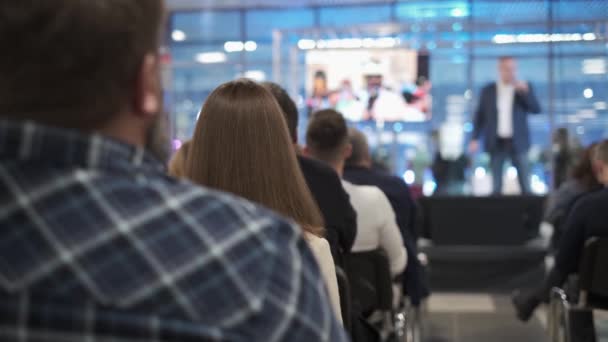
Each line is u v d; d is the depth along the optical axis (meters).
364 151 4.41
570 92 15.91
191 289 0.65
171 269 0.65
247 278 0.68
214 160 1.98
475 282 8.23
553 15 16.03
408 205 4.32
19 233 0.63
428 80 11.88
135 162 0.70
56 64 0.66
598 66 15.76
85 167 0.66
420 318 6.03
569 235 3.94
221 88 2.02
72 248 0.63
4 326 0.61
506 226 8.20
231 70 17.31
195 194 0.71
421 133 15.83
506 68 12.63
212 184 1.98
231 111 1.98
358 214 3.58
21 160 0.64
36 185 0.64
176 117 17.14
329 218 2.71
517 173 12.66
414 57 11.59
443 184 14.44
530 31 15.26
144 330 0.62
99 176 0.66
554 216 6.41
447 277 8.25
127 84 0.71
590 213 3.89
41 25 0.66
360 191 3.64
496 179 12.70
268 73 17.23
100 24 0.67
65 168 0.65
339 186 2.74
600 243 3.62
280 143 1.99
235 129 1.97
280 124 2.01
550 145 15.78
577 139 14.39
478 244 8.23
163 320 0.63
